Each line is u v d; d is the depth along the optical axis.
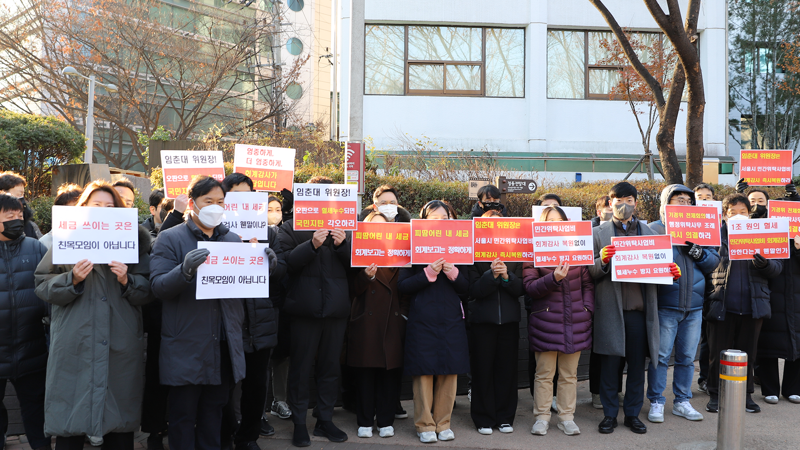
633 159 17.77
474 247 4.86
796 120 24.59
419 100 17.36
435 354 4.70
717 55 18.02
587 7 17.66
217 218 3.77
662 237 4.83
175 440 3.68
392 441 4.76
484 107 17.55
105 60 20.42
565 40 17.92
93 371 3.56
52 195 9.68
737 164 18.84
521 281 4.96
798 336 5.64
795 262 5.68
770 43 24.30
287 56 32.59
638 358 4.99
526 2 17.45
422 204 8.52
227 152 11.22
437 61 17.45
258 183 5.40
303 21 34.38
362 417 4.86
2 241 3.91
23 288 3.92
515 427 5.14
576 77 17.95
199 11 23.45
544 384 4.97
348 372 5.55
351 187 4.60
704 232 5.18
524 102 17.67
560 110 17.88
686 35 7.88
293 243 4.77
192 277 3.59
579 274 4.98
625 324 5.00
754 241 5.38
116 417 3.60
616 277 4.79
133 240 3.67
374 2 17.03
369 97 17.30
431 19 17.19
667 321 5.23
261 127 20.23
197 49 21.97
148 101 23.08
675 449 4.58
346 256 4.71
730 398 4.34
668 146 8.28
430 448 4.60
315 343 4.66
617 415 5.28
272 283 4.73
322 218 4.57
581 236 4.76
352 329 4.90
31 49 20.27
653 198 10.06
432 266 4.64
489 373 4.98
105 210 3.61
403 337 4.94
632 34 16.89
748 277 5.46
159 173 8.92
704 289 5.40
